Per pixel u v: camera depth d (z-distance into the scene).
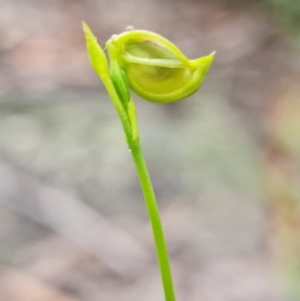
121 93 0.16
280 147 0.43
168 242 0.30
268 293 0.27
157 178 0.36
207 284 0.28
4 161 0.34
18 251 0.28
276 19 0.69
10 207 0.31
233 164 0.38
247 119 0.48
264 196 0.36
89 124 0.40
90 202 0.32
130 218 0.32
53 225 0.30
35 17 0.62
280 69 0.59
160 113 0.44
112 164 0.36
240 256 0.30
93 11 0.69
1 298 0.25
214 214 0.33
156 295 0.26
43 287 0.26
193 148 0.39
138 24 0.70
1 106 0.41
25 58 0.52
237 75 0.57
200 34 0.69
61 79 0.48
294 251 0.31
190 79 0.17
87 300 0.26
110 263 0.28
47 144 0.37
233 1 0.75
